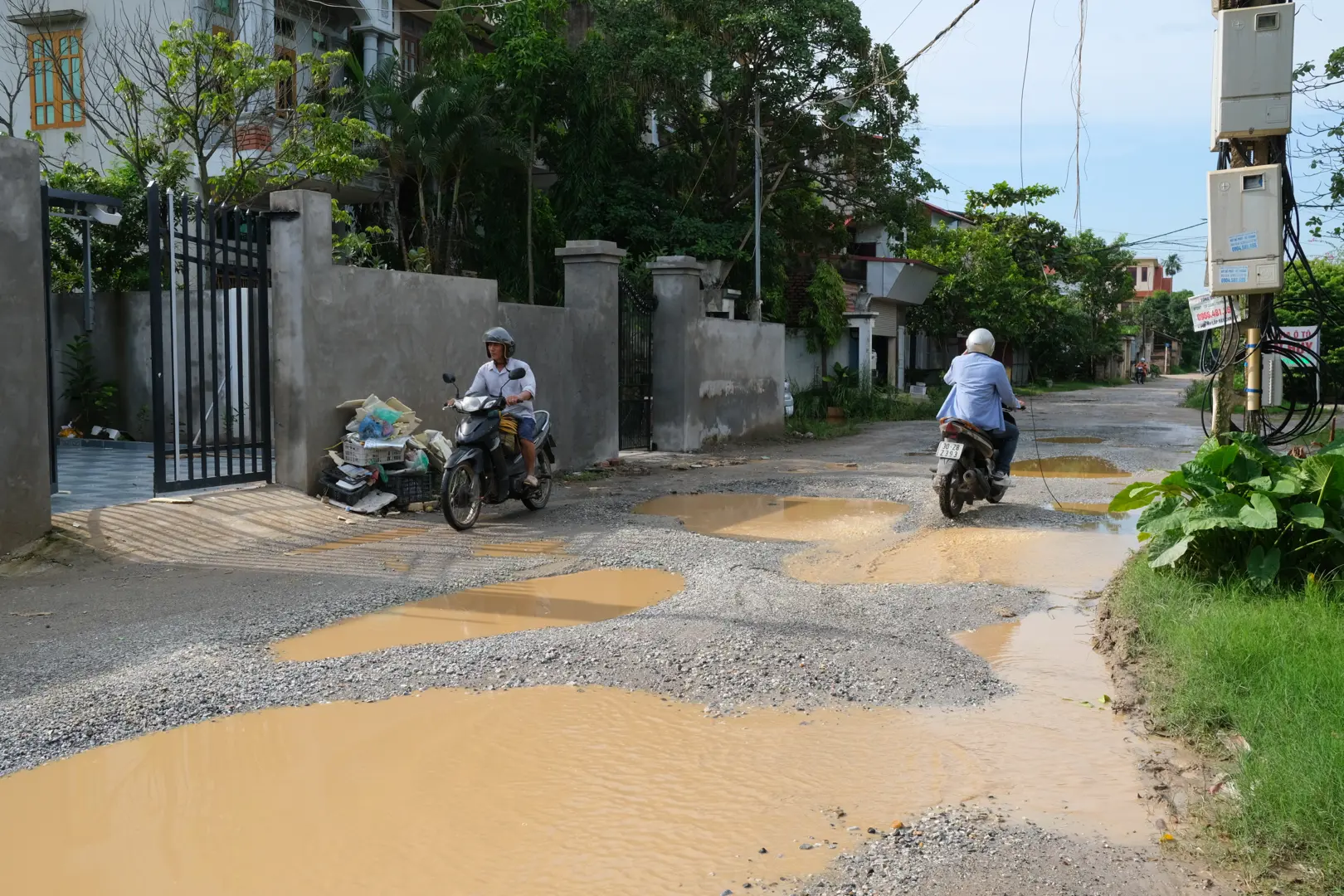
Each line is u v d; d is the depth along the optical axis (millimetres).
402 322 10852
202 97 17094
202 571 7402
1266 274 6602
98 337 16219
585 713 4391
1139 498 6207
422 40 22547
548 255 23938
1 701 4617
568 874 3072
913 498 10617
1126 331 63469
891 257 34500
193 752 4027
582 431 14047
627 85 22406
